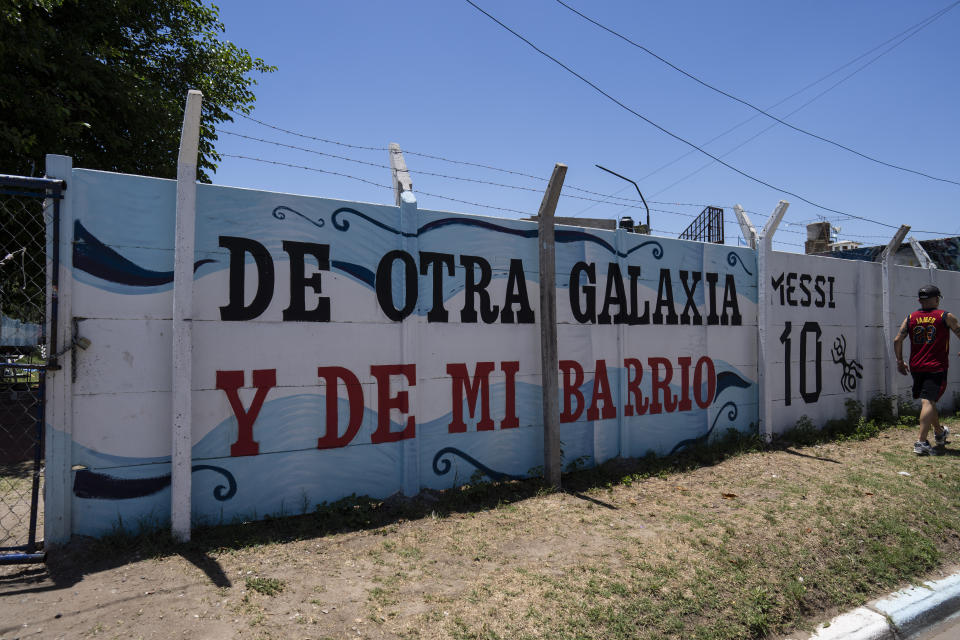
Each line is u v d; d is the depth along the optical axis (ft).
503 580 11.12
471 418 17.28
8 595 10.02
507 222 18.13
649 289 21.24
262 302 14.16
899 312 30.30
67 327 11.94
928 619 11.92
